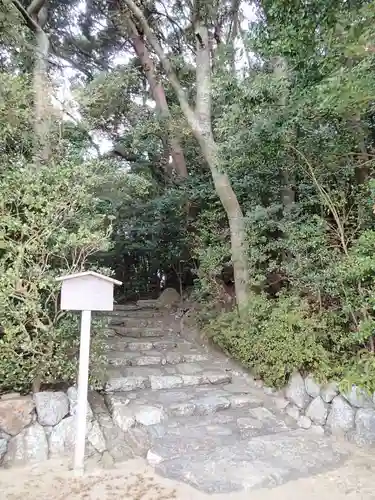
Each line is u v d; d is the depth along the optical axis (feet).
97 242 11.65
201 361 17.42
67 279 10.10
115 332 19.90
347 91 9.67
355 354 13.26
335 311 14.07
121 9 24.03
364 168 14.96
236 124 14.97
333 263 13.62
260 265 17.26
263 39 13.34
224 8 21.34
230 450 10.60
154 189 26.00
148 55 25.64
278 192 17.67
